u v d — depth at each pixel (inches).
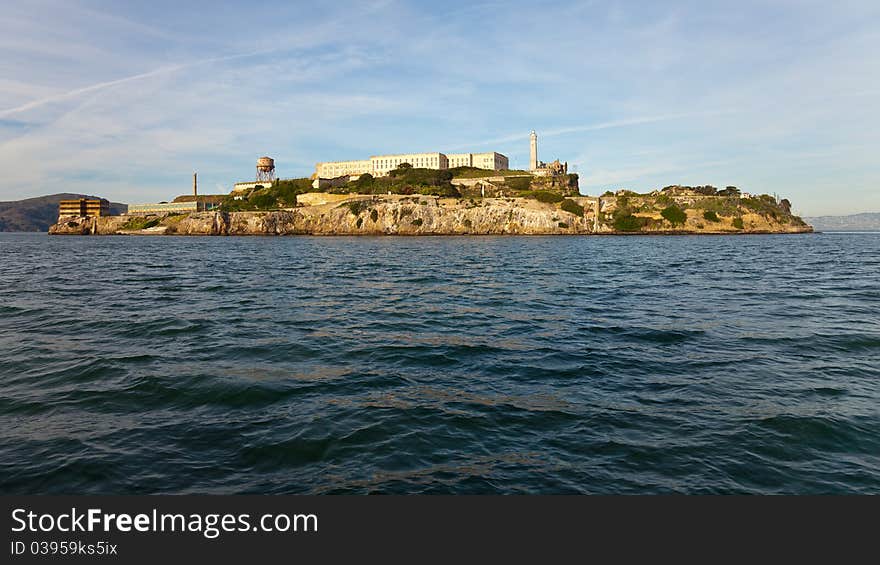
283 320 842.2
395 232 6712.6
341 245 4229.8
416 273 1717.5
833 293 1181.1
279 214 7194.9
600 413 433.4
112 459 346.3
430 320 849.5
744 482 325.7
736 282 1433.3
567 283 1408.7
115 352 622.2
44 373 534.0
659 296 1141.1
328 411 434.9
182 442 373.7
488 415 429.4
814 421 411.2
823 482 326.0
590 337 719.7
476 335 733.3
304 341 689.0
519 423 413.4
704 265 2082.9
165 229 7696.9
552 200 7391.7
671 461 350.0
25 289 1244.5
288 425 404.8
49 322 812.0
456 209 6752.0
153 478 324.8
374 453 360.2
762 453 360.2
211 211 7431.1
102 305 989.8
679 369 561.6
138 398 462.6
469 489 317.4
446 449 367.9
